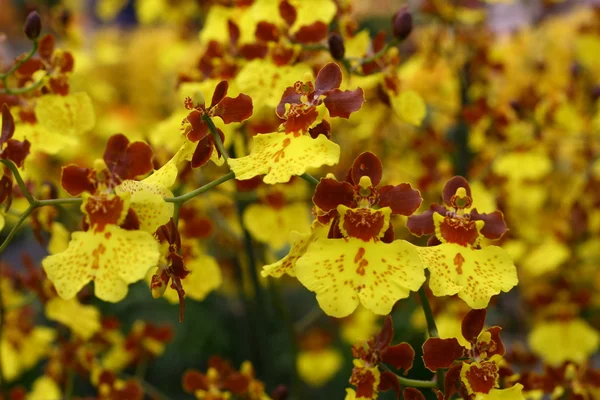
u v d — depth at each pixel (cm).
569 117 48
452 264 29
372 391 31
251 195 42
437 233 30
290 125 30
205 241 53
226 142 38
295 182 42
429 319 30
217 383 38
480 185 46
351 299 28
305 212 42
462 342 31
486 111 47
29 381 59
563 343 50
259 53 37
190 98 31
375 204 29
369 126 47
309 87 30
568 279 52
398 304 47
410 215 30
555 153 52
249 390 38
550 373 35
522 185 54
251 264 45
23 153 32
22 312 45
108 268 28
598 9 52
